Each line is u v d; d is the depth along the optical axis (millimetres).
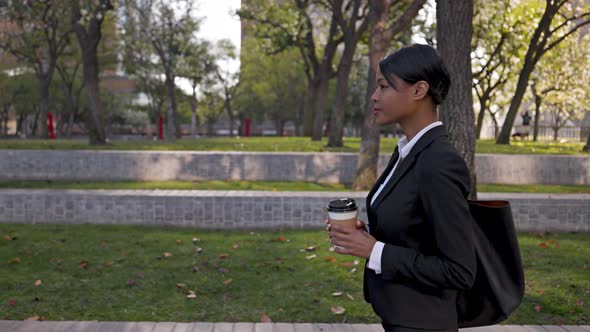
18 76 38031
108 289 4828
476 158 12227
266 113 50812
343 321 4125
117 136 48906
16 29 27406
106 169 12070
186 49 32469
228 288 4902
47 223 7684
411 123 1677
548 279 5191
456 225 1499
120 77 60562
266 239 6852
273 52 23062
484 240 1668
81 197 7633
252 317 4188
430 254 1603
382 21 9289
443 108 6727
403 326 1612
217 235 7082
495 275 1670
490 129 42906
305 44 24047
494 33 20234
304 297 4664
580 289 4891
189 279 5152
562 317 4230
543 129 38406
